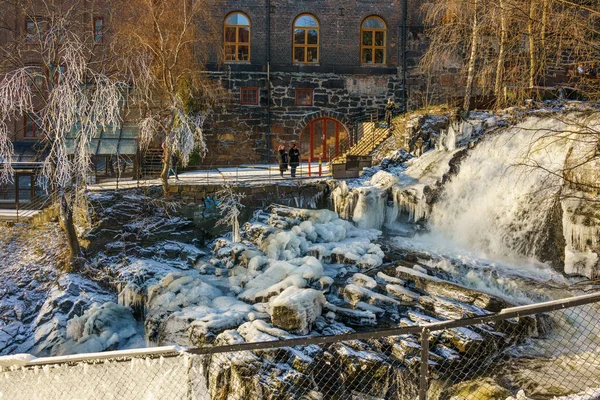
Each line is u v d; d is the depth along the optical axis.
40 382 6.60
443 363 12.02
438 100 31.72
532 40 15.80
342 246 18.83
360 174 23.83
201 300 16.58
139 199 22.56
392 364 12.25
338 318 14.49
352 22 31.95
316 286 16.31
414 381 11.91
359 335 6.46
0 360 6.54
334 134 32.31
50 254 21.89
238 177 24.95
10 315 19.31
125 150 26.58
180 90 28.50
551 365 11.49
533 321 13.05
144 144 26.55
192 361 6.57
